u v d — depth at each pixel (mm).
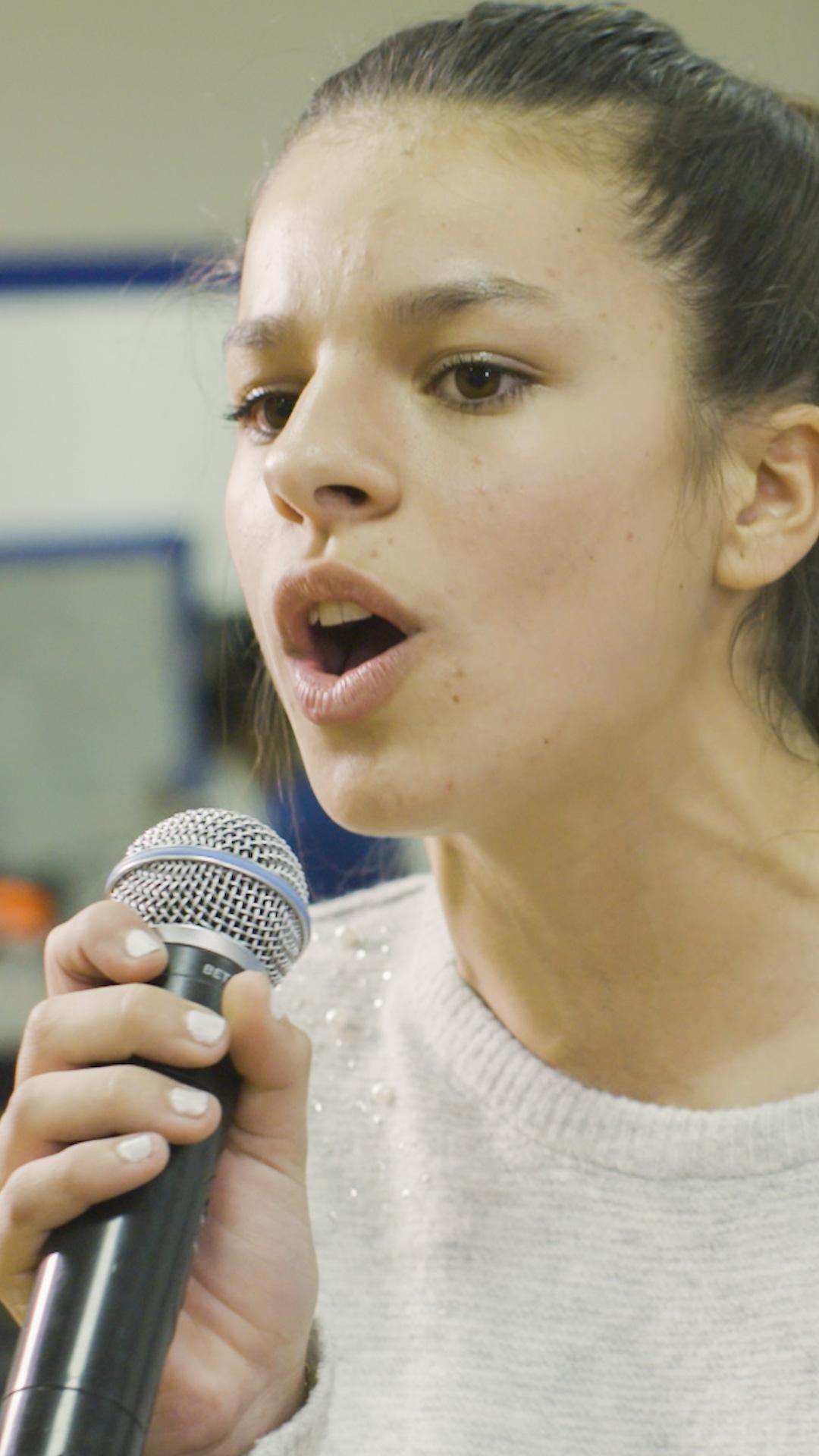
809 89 4047
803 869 1617
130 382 4727
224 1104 1323
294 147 1594
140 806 4762
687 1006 1636
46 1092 1249
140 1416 1136
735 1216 1580
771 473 1593
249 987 1310
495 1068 1746
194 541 4766
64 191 4688
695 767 1563
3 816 4754
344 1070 1886
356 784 1414
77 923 1327
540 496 1408
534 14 1598
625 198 1490
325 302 1453
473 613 1402
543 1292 1646
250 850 1385
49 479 4738
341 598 1408
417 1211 1748
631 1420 1560
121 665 4773
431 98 1521
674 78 1585
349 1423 1664
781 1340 1525
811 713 1705
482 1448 1594
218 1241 1430
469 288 1415
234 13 4629
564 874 1580
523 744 1434
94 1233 1195
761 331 1558
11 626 4754
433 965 1859
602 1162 1650
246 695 2252
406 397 1436
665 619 1493
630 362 1462
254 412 1601
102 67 4664
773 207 1595
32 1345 1148
